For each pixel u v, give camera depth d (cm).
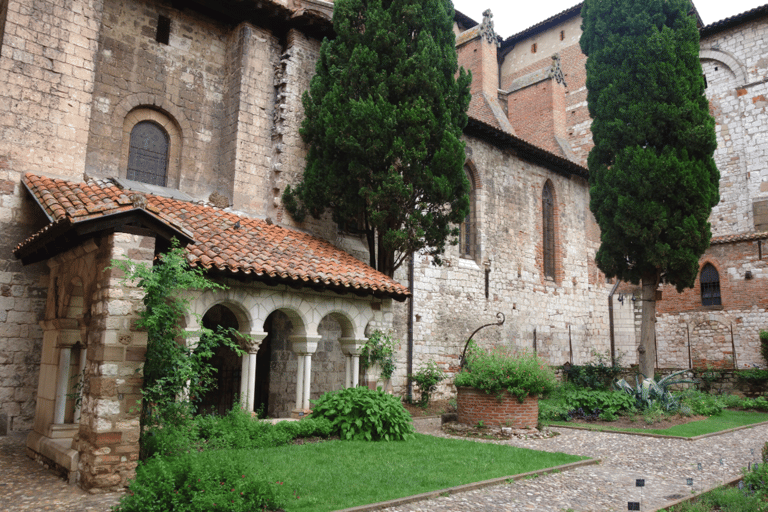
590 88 1989
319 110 1451
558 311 2336
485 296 2012
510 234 2159
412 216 1401
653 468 920
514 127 2823
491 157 2119
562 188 2473
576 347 2398
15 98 1118
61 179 1133
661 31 1870
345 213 1430
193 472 607
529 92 2777
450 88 1499
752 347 2452
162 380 744
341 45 1442
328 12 1680
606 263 1916
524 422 1271
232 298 1088
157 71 1409
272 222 1456
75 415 924
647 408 1488
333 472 770
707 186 1805
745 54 2950
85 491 699
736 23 2956
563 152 2541
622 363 2588
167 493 577
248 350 1109
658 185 1786
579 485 784
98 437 695
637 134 1839
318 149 1462
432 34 1495
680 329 2680
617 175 1858
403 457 891
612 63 1938
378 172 1388
